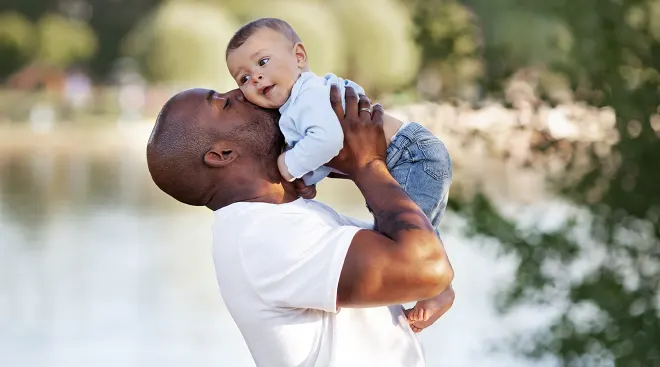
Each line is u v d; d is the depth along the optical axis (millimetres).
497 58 7684
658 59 7418
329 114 3350
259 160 3434
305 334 3324
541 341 7727
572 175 7457
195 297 14969
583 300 7359
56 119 55188
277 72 3432
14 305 14719
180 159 3424
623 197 7395
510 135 7410
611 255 7527
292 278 3252
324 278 3217
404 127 3502
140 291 15406
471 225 7297
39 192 28906
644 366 7297
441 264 3234
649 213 7457
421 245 3215
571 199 7477
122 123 54344
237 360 11859
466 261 14148
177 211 24391
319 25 45375
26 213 24469
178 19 55312
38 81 62625
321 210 3428
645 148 7309
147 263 17641
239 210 3359
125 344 12672
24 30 63500
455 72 7715
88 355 12273
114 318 13859
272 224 3307
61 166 36469
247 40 3467
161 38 55156
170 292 15305
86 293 15406
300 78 3441
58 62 63750
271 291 3279
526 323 10289
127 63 66625
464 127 7383
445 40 7680
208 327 13305
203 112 3432
